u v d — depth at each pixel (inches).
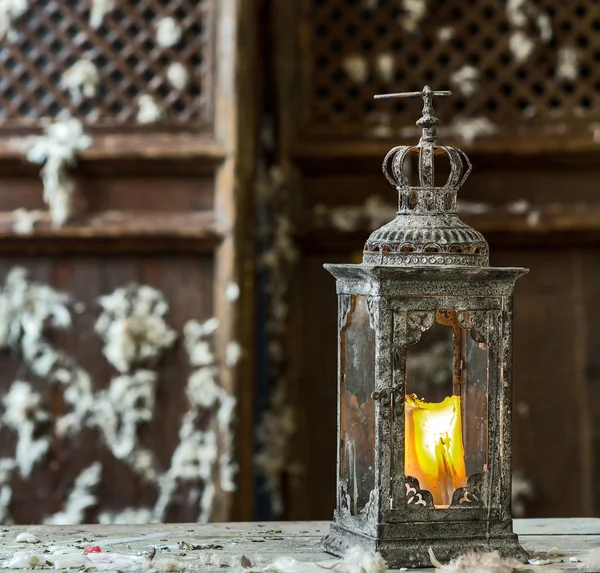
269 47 96.4
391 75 96.5
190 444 93.4
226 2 91.7
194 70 93.7
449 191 48.5
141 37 94.2
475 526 47.6
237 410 91.9
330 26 96.1
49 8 94.7
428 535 47.1
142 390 93.4
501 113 96.5
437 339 89.1
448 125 95.7
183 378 93.8
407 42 97.1
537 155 95.2
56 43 95.2
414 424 48.0
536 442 96.7
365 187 96.1
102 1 93.8
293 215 95.6
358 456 49.4
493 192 95.7
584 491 96.6
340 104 97.7
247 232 92.2
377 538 46.6
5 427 94.3
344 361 50.4
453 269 45.9
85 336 94.2
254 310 93.9
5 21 94.5
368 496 48.5
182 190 93.4
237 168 91.4
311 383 96.9
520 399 96.7
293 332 96.3
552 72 97.8
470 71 96.5
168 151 91.7
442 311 48.8
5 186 93.7
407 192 48.6
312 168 96.0
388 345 46.3
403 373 46.6
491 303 47.3
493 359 47.6
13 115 94.5
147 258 94.1
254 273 93.5
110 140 92.7
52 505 94.1
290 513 96.4
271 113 96.7
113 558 49.2
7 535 54.8
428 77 97.5
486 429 47.9
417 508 47.0
